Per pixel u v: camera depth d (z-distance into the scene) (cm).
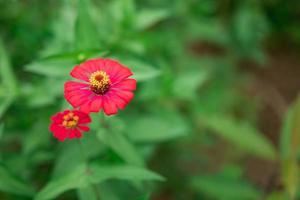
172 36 69
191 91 56
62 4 55
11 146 56
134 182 45
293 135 50
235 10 90
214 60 84
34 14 59
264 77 97
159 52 65
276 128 88
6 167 43
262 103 91
